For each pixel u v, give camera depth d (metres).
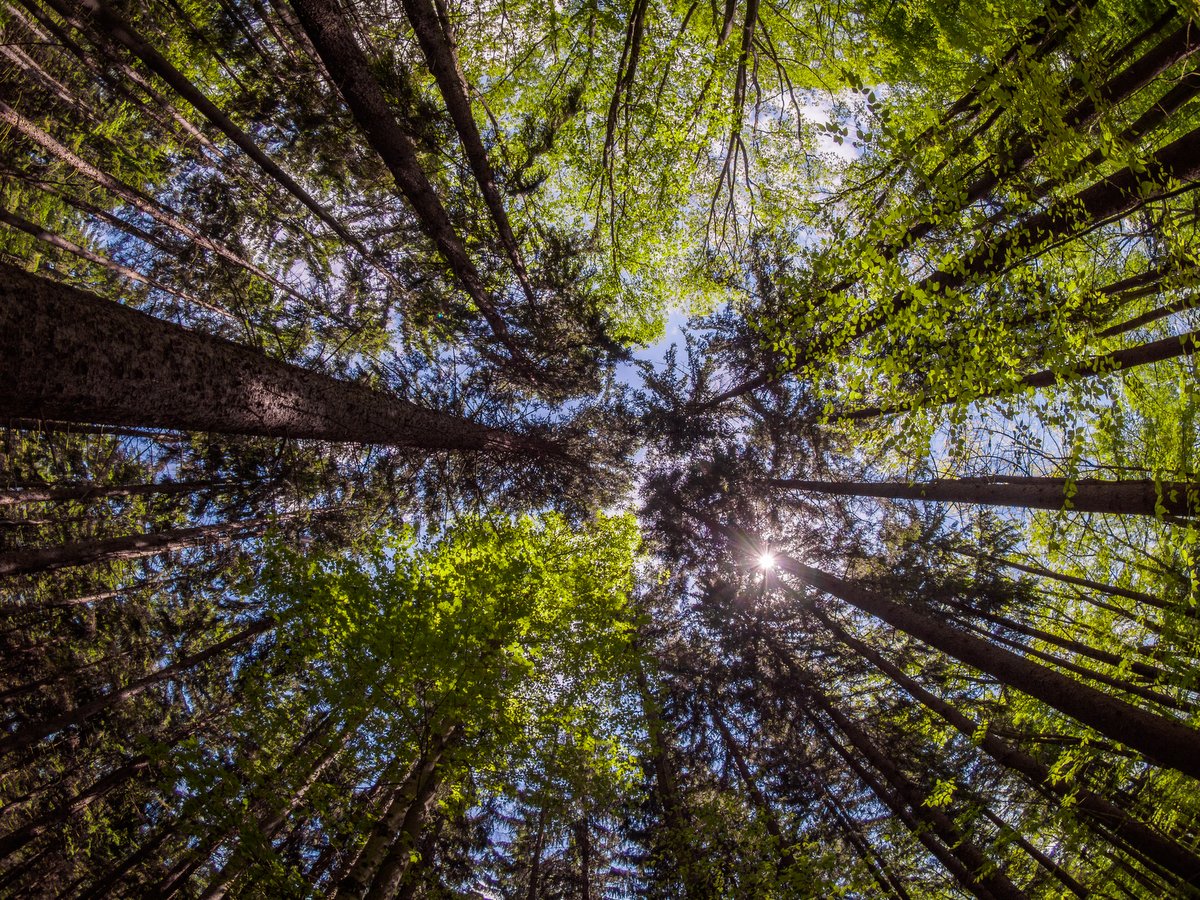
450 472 9.20
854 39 9.81
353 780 6.00
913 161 5.10
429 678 6.07
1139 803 5.67
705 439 11.09
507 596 7.15
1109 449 5.29
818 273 5.22
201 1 7.63
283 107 7.75
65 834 8.65
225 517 9.15
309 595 6.18
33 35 5.79
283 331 8.07
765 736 11.27
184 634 9.57
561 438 9.96
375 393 6.29
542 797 6.55
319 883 7.66
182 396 3.76
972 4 7.16
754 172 12.12
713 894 7.93
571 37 10.76
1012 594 8.79
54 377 2.96
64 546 6.84
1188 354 4.46
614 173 11.35
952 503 7.41
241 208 7.86
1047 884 7.12
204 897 6.65
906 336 4.82
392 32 8.56
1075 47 4.41
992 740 6.91
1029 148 5.02
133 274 7.38
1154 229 4.73
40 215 7.15
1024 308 4.60
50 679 7.93
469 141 7.97
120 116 7.48
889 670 9.17
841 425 6.18
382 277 8.52
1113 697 4.91
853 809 12.08
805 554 10.46
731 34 9.85
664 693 10.30
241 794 5.29
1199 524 4.21
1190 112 7.18
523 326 9.26
